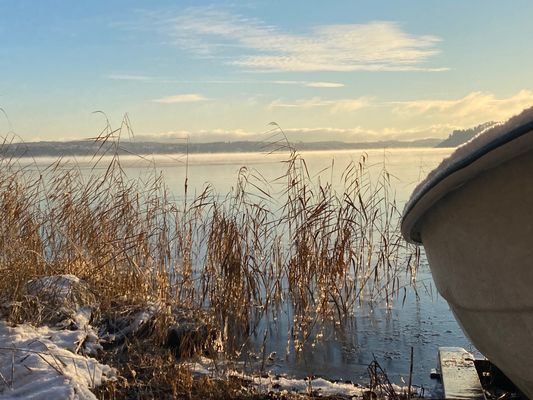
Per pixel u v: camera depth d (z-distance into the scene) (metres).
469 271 3.07
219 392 4.31
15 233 5.78
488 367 4.51
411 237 3.52
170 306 5.91
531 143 2.46
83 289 5.61
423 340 5.94
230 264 6.45
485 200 2.78
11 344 4.34
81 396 3.79
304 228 7.02
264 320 6.67
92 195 6.73
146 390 4.26
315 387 4.54
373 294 7.61
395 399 4.22
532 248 2.71
